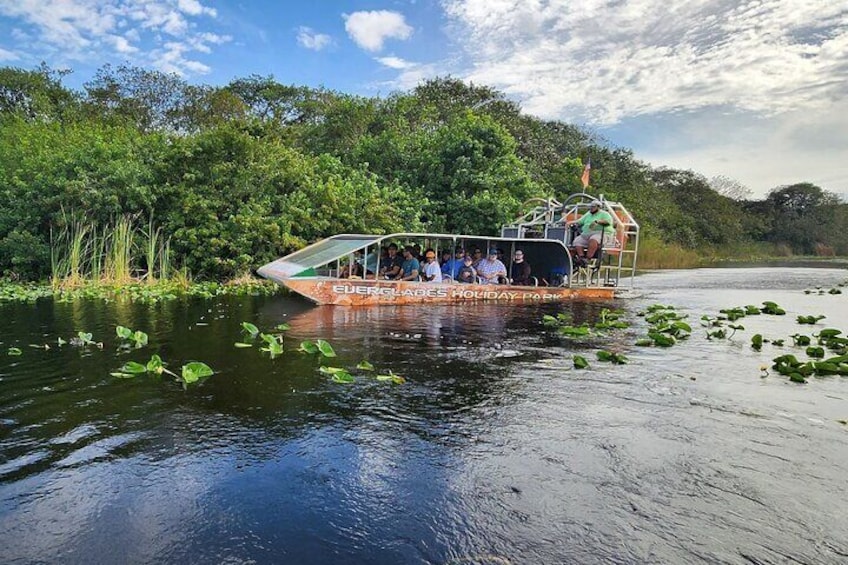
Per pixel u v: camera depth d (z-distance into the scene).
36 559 2.32
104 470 3.12
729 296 12.70
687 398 4.57
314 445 3.49
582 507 2.79
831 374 5.40
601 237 11.94
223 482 3.00
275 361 5.57
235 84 27.45
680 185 38.97
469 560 2.35
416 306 9.81
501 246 12.83
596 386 4.88
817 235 42.22
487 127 18.09
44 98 20.36
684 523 2.66
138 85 23.06
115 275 12.09
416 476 3.10
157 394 4.44
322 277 9.50
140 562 2.31
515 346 6.53
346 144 19.94
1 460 3.23
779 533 2.59
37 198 12.68
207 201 12.84
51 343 6.36
